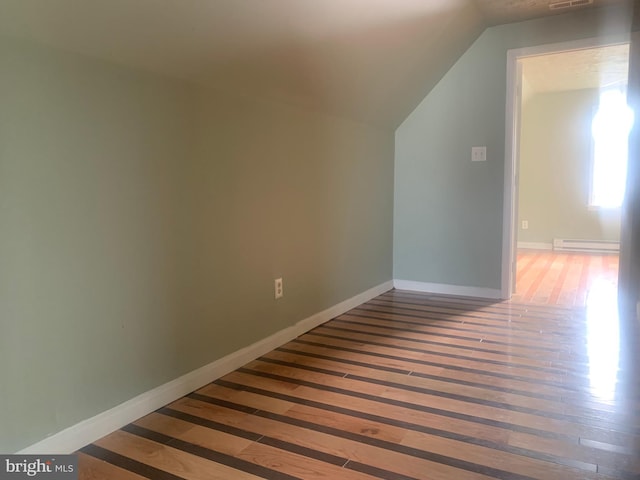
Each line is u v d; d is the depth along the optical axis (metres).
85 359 1.66
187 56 1.89
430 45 3.13
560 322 3.09
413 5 2.54
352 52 2.58
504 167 3.65
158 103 1.89
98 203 1.67
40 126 1.48
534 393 2.03
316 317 3.06
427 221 4.00
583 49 3.36
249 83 2.29
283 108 2.65
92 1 1.43
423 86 3.68
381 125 3.78
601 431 1.70
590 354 2.50
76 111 1.58
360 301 3.63
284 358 2.51
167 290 1.98
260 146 2.48
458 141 3.81
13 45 1.40
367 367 2.36
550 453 1.56
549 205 6.55
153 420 1.84
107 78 1.68
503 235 3.71
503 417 1.82
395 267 4.20
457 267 3.92
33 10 1.35
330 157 3.14
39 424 1.52
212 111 2.16
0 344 1.41
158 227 1.92
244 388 2.13
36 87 1.46
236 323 2.38
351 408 1.92
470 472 1.47
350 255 3.46
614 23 3.21
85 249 1.64
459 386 2.11
